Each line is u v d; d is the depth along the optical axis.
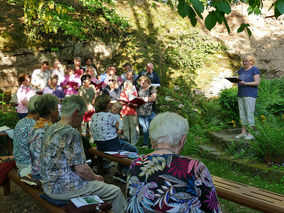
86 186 2.63
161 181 1.52
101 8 10.75
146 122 6.62
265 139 4.51
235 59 10.61
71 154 2.43
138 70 9.59
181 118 1.79
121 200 2.91
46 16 8.29
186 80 9.60
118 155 3.87
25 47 8.50
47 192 2.53
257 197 2.53
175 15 11.83
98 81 7.60
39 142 2.91
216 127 6.95
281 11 1.97
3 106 7.64
